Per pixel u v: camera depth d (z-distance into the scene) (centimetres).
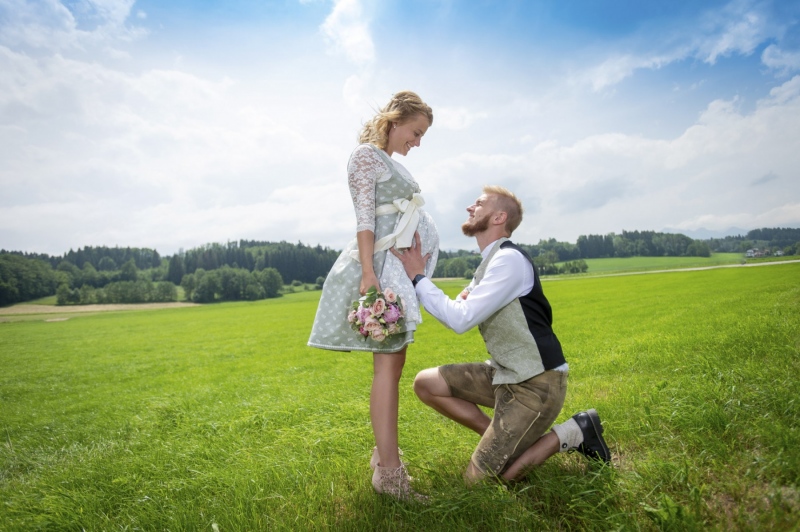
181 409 657
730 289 2417
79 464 386
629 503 210
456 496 225
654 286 3881
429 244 295
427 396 293
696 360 510
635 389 427
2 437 628
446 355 1070
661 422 307
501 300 246
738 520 180
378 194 274
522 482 252
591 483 222
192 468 342
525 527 202
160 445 433
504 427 244
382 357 263
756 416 278
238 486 278
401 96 283
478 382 280
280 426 477
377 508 231
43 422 724
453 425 389
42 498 308
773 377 363
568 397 445
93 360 1972
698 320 1077
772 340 550
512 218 275
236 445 404
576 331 1295
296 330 2852
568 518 213
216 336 2789
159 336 3098
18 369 1838
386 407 257
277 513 242
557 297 3600
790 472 206
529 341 246
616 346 841
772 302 1220
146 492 296
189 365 1516
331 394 641
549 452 250
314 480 282
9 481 383
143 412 677
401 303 251
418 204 285
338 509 246
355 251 273
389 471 250
